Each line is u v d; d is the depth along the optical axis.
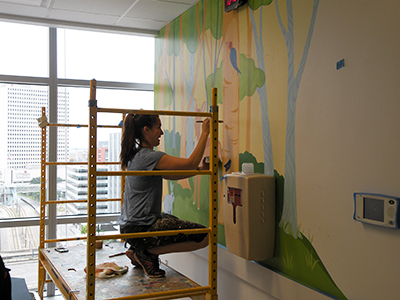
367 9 1.51
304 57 1.83
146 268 2.21
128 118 2.19
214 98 1.97
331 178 1.68
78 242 3.71
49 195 3.57
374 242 1.48
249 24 2.27
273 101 2.05
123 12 3.21
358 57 1.54
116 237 1.77
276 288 1.98
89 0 2.95
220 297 2.56
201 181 2.87
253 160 2.23
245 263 2.24
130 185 2.18
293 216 1.91
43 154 3.09
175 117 3.34
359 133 1.54
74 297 1.87
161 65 3.69
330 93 1.68
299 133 1.86
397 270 1.39
